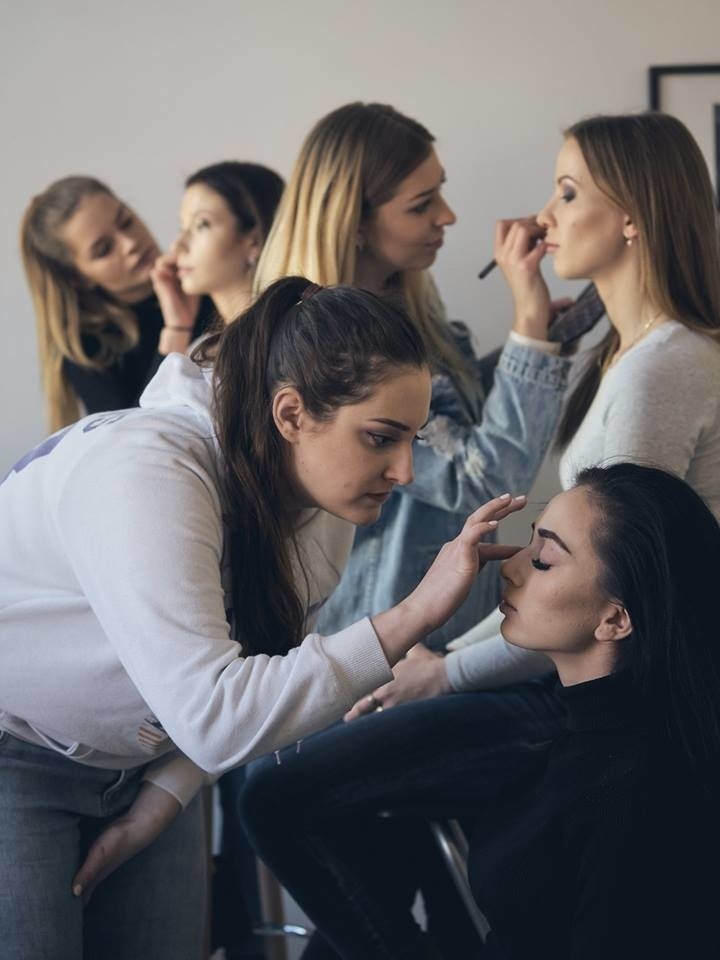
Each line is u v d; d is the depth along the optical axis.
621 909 1.37
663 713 1.45
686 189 1.88
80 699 1.49
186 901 1.70
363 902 1.74
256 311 1.42
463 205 3.03
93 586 1.35
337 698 1.32
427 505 2.17
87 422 1.52
